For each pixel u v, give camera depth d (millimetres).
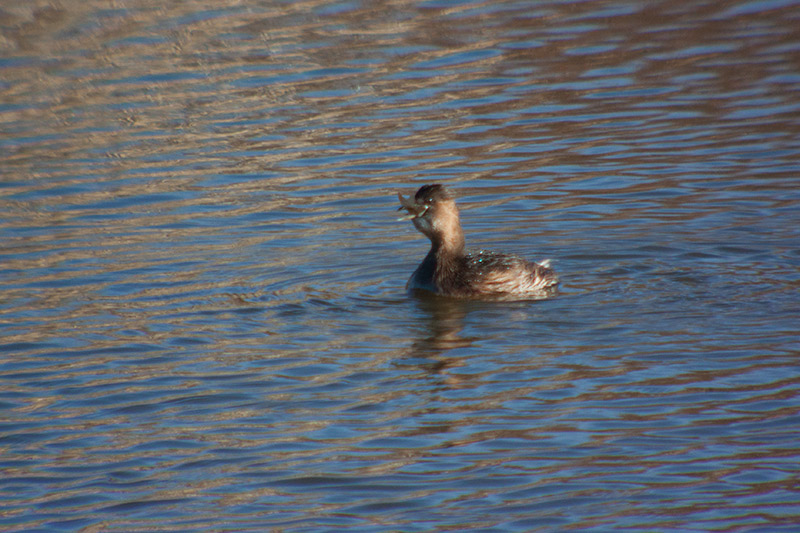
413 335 14211
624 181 20531
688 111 24141
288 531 9625
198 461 11016
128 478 10734
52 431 11812
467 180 21078
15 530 9812
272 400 12398
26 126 25062
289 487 10414
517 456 10773
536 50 28641
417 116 24812
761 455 10500
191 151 23375
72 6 32594
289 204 20234
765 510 9523
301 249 17969
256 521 9812
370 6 32812
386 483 10375
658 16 30750
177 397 12570
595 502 9820
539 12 31750
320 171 21922
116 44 29938
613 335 13820
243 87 27016
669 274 16031
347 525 9672
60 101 26422
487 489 10172
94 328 14789
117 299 15906
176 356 13773
